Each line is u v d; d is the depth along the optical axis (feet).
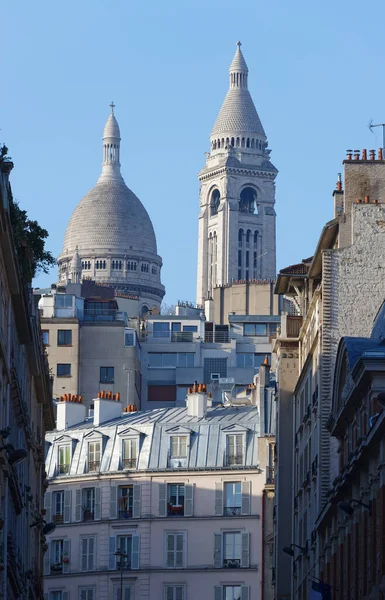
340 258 534.78
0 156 357.00
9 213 366.63
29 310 461.78
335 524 461.78
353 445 433.07
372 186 551.18
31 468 545.44
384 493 355.15
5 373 376.48
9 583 410.93
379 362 389.80
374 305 531.50
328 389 522.88
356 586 404.16
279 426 630.74
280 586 625.41
